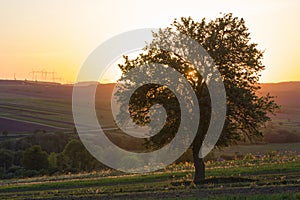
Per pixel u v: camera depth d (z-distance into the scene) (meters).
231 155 70.62
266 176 31.92
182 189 27.09
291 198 20.48
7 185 39.31
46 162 74.06
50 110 149.75
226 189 25.59
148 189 28.31
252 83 31.16
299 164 37.88
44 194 29.83
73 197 26.70
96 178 39.88
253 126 31.25
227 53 29.83
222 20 30.92
